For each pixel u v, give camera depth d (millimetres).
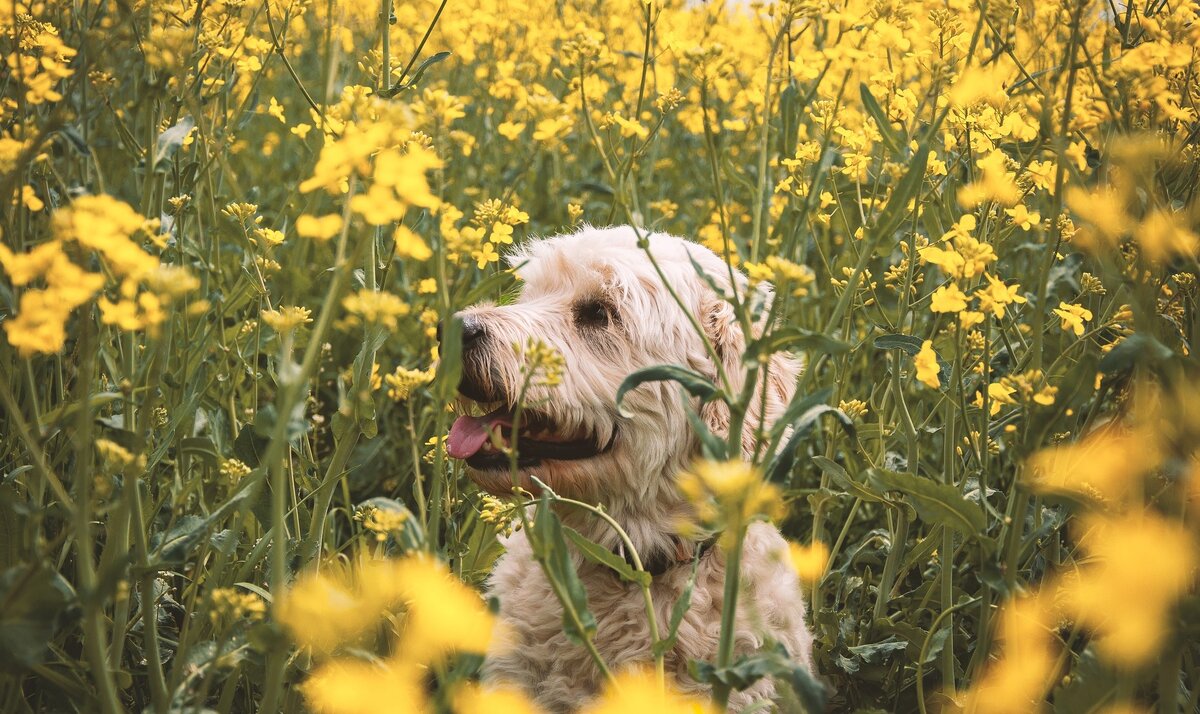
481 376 2955
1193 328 2227
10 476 2268
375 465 4086
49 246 1650
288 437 1766
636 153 3125
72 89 2361
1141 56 2195
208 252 3357
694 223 5168
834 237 4902
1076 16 2047
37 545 1859
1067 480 2316
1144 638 1700
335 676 1923
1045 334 3139
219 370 2980
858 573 3490
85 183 3109
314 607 1642
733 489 1636
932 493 2082
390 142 1853
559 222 4789
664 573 2984
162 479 2875
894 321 3500
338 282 1702
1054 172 2666
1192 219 2234
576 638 1791
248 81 4234
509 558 3154
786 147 3088
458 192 4867
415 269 4531
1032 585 2801
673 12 5062
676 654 2891
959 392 2363
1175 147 2559
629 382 1822
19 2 2646
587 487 3010
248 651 2045
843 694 3047
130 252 1625
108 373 3006
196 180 2896
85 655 2301
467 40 5512
